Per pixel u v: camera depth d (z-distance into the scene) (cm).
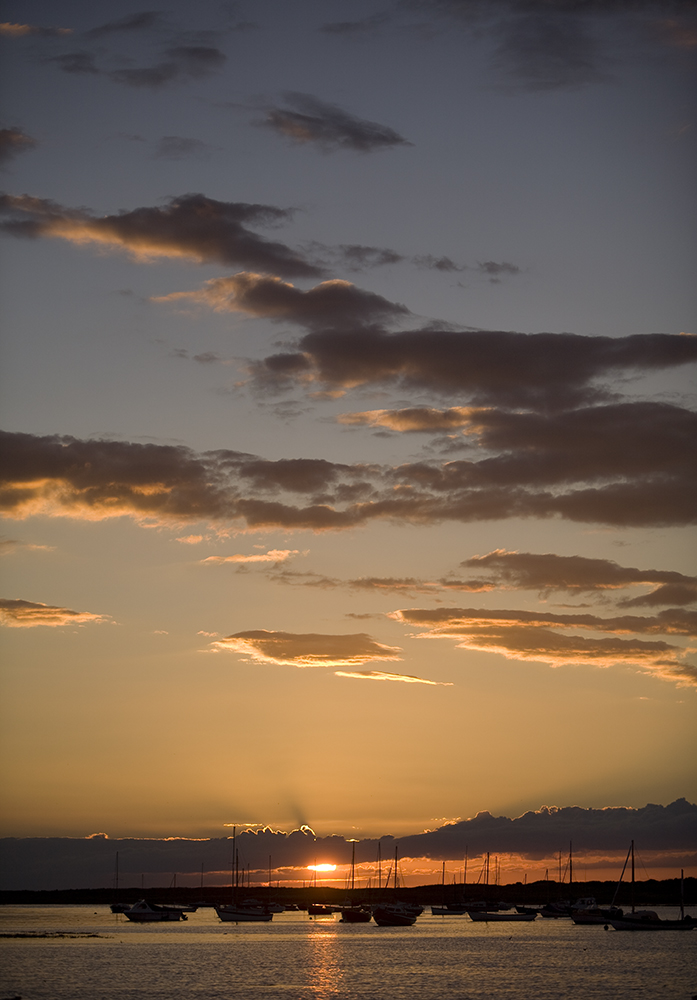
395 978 14662
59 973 15050
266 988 13475
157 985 13675
